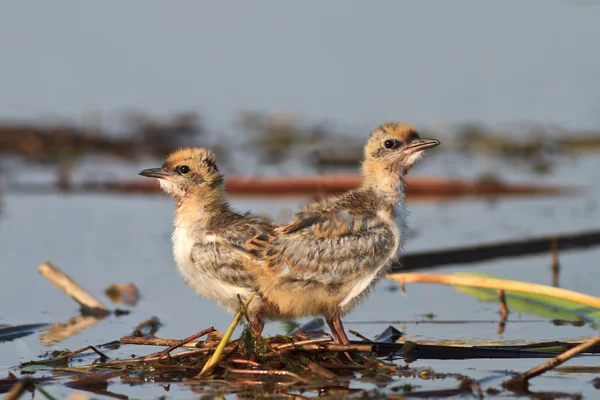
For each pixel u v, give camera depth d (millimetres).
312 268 9492
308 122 23562
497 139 22625
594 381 8875
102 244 15203
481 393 8547
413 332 10812
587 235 15273
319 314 9875
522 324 11148
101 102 24328
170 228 16344
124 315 11695
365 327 11078
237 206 17578
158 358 9477
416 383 8883
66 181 20047
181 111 24172
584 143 22641
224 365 9297
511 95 25172
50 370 9398
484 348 9859
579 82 25781
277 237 9672
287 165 21078
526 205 18375
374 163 10305
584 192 19297
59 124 23062
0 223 16547
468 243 15117
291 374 9062
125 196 19125
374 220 9820
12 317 11531
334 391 8680
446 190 19578
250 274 9727
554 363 8719
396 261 10156
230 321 11352
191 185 10656
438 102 24703
